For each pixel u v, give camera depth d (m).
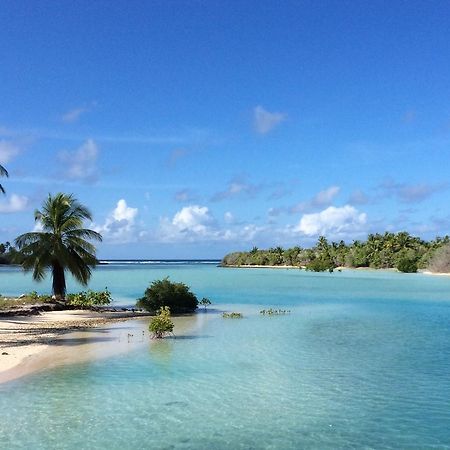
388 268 175.75
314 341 26.06
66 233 42.94
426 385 17.44
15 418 14.09
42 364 20.36
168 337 27.31
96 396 16.09
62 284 43.94
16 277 104.00
